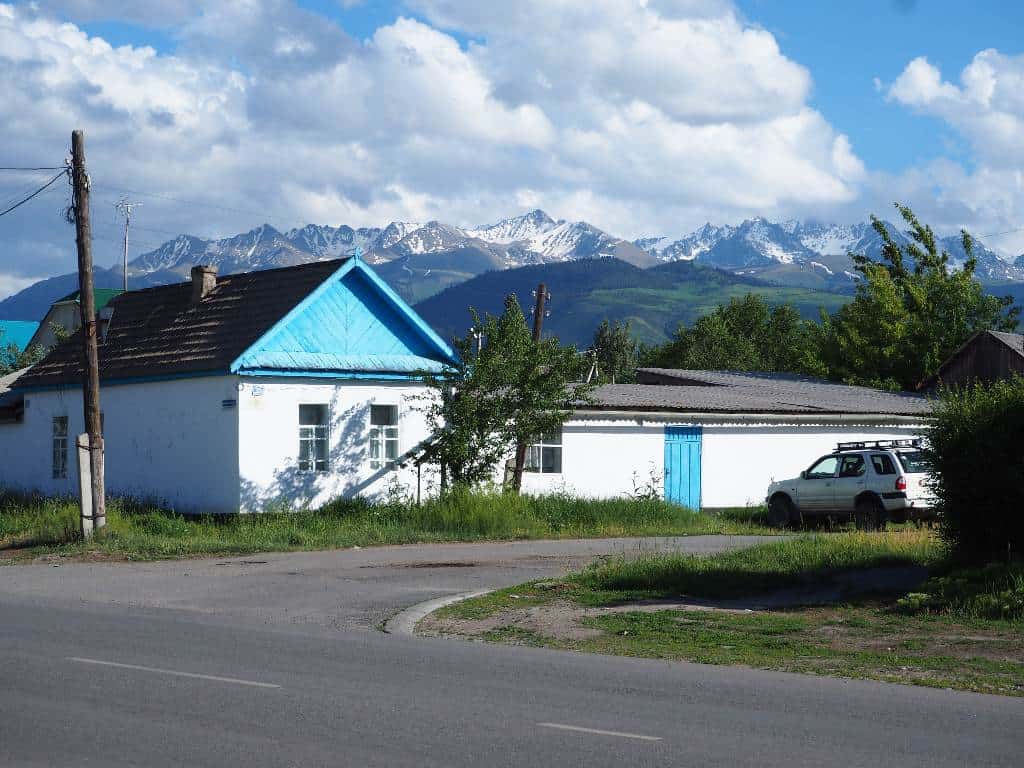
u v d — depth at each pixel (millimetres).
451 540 25250
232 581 18062
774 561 18797
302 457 28953
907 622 13906
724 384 45094
